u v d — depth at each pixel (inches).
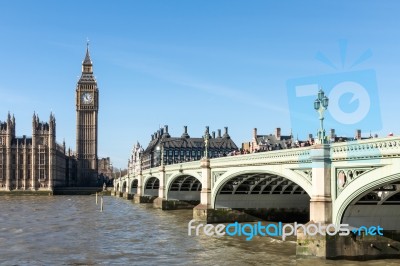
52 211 3818.9
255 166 2110.0
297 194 2797.7
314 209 1537.9
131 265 1563.7
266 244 1939.0
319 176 1533.0
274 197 2773.1
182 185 4067.4
